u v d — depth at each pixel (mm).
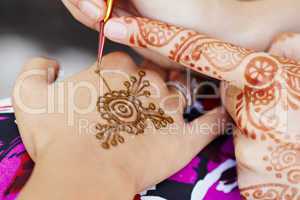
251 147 458
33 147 470
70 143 444
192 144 525
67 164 418
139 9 550
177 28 491
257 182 466
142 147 474
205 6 558
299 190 455
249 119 450
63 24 1151
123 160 451
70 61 1040
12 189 480
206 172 532
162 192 500
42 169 414
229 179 527
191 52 475
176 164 504
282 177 455
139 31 487
